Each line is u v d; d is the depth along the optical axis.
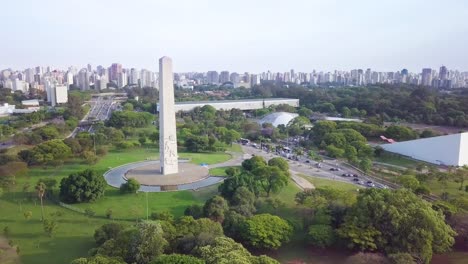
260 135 184.12
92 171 95.00
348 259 61.72
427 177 106.38
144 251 55.59
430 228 64.19
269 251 67.62
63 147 125.75
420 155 138.62
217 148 155.38
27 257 65.00
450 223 72.25
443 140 130.50
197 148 153.25
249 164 112.81
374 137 178.62
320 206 75.69
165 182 106.62
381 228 66.75
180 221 68.44
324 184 109.12
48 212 85.75
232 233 69.62
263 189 95.19
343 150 141.25
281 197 94.94
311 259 65.19
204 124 198.50
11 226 78.00
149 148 158.88
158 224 60.62
